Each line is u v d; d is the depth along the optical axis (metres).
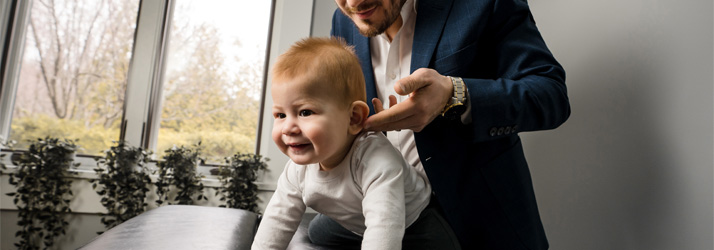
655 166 1.12
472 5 0.95
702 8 1.01
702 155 0.99
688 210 1.02
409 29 1.04
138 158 2.59
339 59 0.75
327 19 2.76
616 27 1.30
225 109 2.88
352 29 1.18
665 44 1.11
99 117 2.73
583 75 1.42
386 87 1.06
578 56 1.46
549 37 1.62
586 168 1.37
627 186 1.21
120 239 0.82
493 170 0.90
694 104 1.02
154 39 2.79
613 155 1.26
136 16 2.81
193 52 2.88
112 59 2.77
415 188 0.83
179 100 2.84
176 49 2.86
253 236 1.11
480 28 0.93
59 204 2.47
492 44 0.97
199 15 2.91
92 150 2.69
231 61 2.92
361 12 0.90
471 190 0.89
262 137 2.85
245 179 2.63
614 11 1.32
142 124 2.74
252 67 2.94
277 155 2.76
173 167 2.58
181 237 0.85
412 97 0.70
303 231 1.29
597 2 1.39
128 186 2.50
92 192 2.50
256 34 2.96
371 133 0.81
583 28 1.45
